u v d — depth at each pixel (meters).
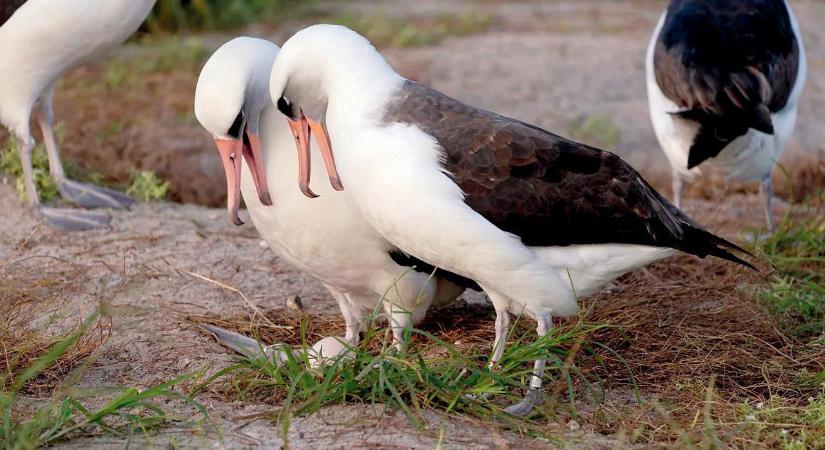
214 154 16.98
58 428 8.18
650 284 11.91
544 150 8.88
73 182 14.13
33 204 13.47
